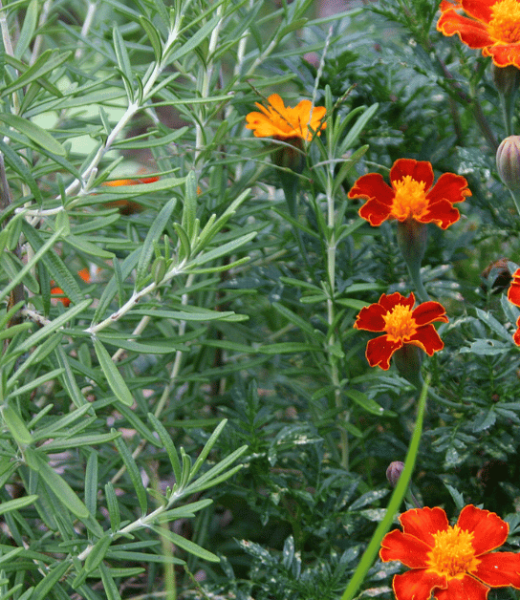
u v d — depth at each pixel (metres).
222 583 0.52
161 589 0.58
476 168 0.57
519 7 0.51
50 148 0.44
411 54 0.59
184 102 0.48
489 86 0.58
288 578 0.52
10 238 0.46
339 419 0.58
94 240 0.49
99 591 0.59
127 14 0.55
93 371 0.50
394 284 0.58
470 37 0.51
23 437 0.42
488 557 0.47
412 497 0.50
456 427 0.54
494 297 0.57
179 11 0.49
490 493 0.56
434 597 0.47
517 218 0.58
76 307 0.45
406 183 0.52
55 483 0.43
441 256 0.59
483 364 0.54
